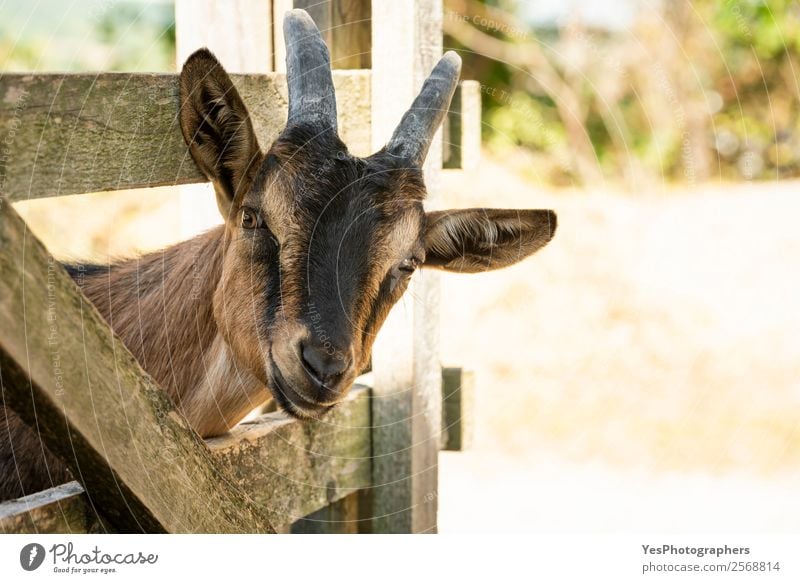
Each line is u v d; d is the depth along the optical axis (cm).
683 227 907
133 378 251
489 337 762
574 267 845
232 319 311
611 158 1015
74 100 252
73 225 704
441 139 390
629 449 643
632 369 732
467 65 1022
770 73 1030
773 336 764
